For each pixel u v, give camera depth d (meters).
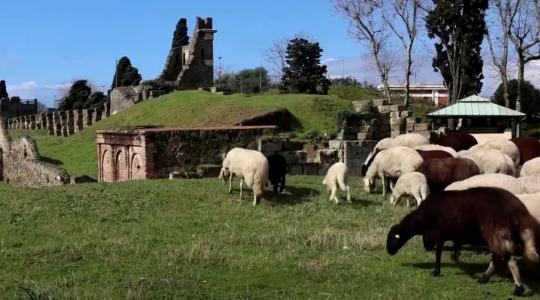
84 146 45.25
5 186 33.75
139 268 11.06
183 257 11.73
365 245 12.64
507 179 12.02
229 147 26.66
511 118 31.08
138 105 53.31
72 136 51.97
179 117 44.09
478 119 31.69
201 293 9.73
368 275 10.74
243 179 17.84
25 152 35.34
